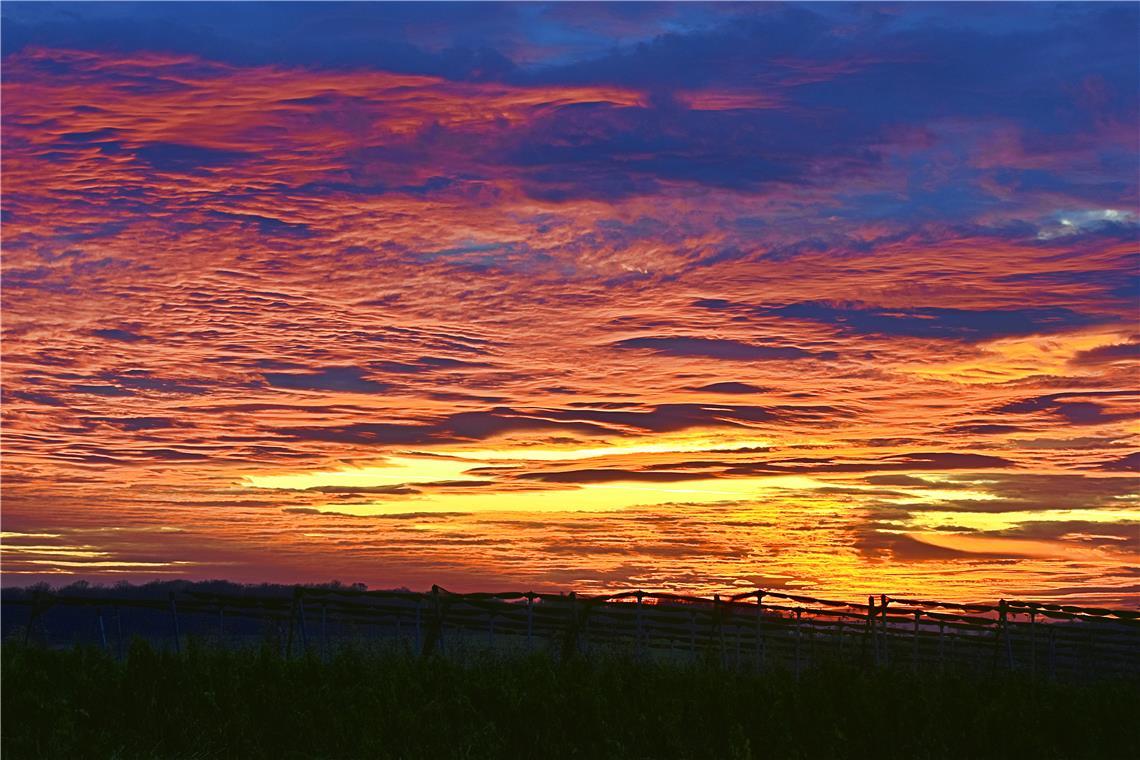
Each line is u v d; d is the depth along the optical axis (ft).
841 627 84.43
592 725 56.18
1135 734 63.26
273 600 79.61
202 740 54.60
